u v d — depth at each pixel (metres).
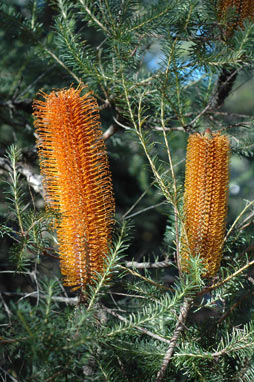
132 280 0.70
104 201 0.58
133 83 0.71
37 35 0.82
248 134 0.83
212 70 0.71
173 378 0.62
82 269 0.58
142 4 0.80
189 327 0.66
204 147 0.60
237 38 0.69
